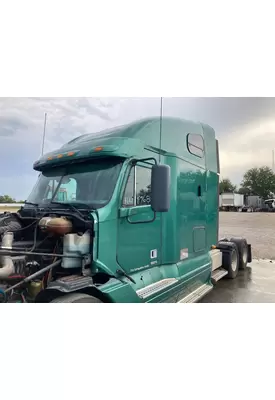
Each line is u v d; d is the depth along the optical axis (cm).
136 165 388
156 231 430
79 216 339
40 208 399
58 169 416
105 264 337
